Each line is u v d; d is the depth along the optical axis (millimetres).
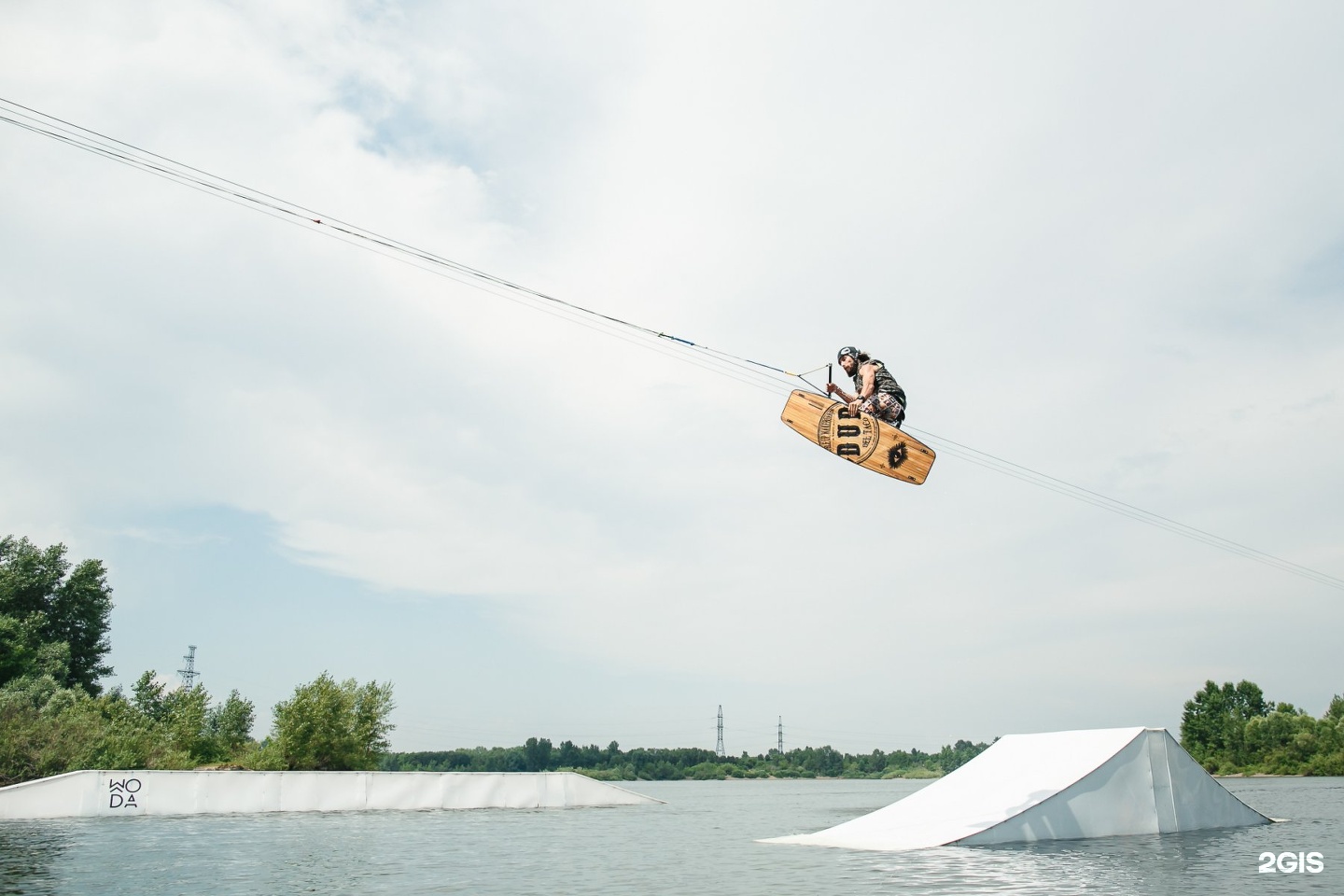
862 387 16125
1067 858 22359
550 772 52812
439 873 20891
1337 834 28234
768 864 22422
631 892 17781
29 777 46344
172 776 40500
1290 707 134125
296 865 22172
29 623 70375
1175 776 29953
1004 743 33312
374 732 58031
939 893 16938
